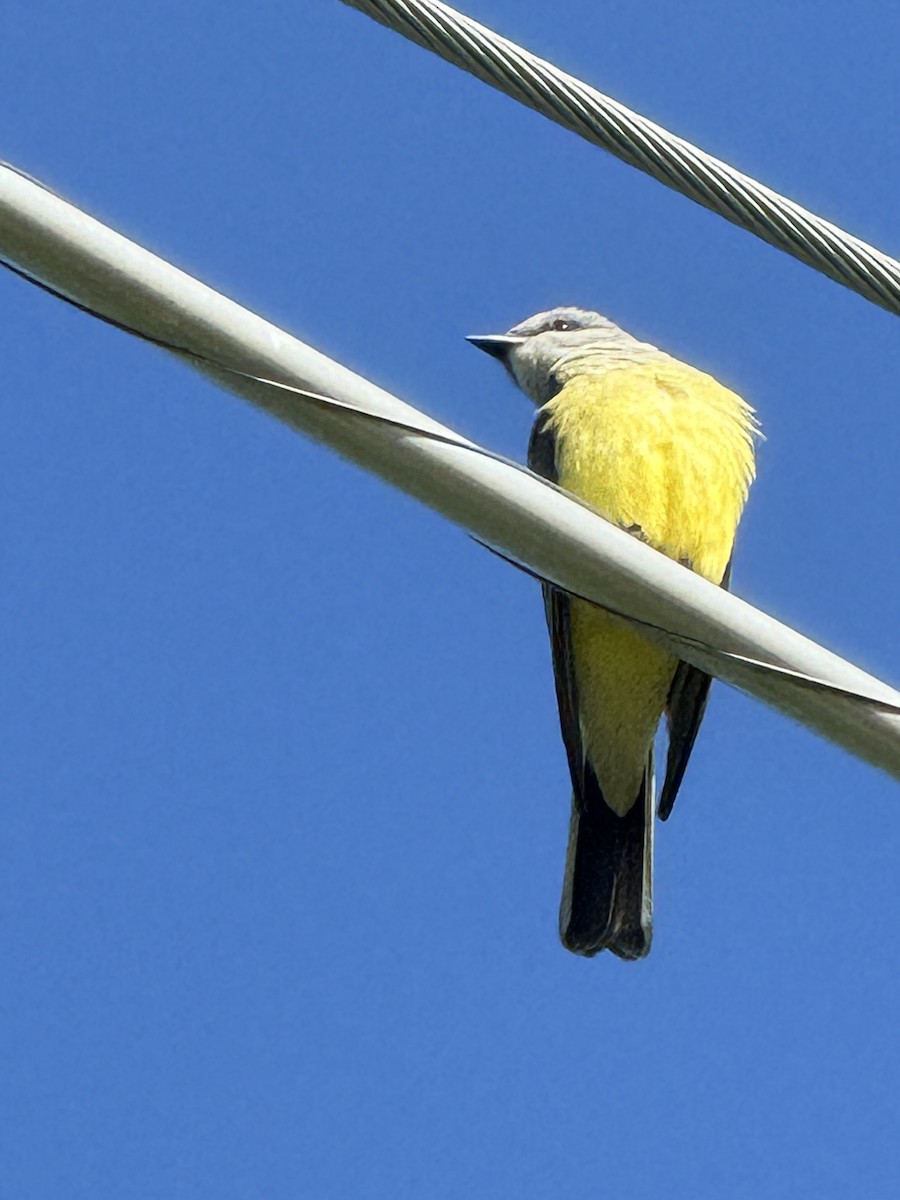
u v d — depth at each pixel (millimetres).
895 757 7160
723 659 7160
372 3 7523
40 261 6594
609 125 7547
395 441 6910
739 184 7605
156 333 6746
